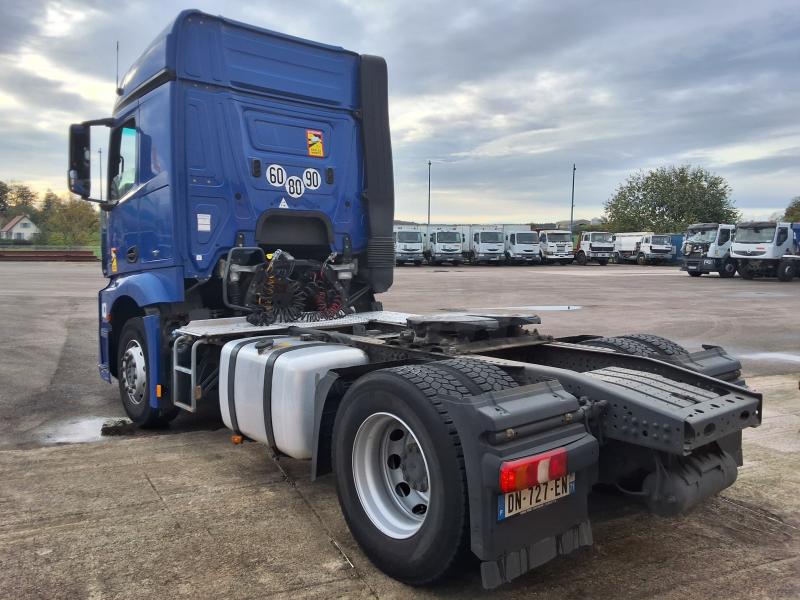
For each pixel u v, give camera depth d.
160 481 4.25
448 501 2.70
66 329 11.95
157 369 5.27
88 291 20.02
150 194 5.45
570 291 22.06
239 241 5.42
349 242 6.06
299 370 3.68
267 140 5.57
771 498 4.07
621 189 73.81
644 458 3.12
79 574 3.05
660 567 3.19
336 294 5.75
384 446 3.22
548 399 2.82
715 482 3.12
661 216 70.69
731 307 16.62
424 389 2.83
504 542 2.59
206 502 3.91
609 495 4.04
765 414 6.02
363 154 6.18
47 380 7.67
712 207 69.44
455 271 38.44
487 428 2.57
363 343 4.16
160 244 5.34
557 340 4.56
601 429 3.08
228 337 4.79
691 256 32.88
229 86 5.37
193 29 5.21
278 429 3.75
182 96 5.16
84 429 5.68
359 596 2.89
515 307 16.39
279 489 4.12
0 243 76.62
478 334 4.30
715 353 4.12
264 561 3.19
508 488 2.51
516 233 47.38
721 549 3.38
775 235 29.25
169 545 3.35
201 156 5.25
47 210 99.25
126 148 5.95
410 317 4.48
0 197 103.88
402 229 46.09
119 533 3.48
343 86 6.05
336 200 5.99
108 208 6.28
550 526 2.75
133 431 5.64
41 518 3.66
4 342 10.39
